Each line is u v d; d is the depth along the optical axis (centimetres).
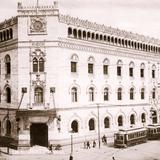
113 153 4519
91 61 5272
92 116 5259
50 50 4725
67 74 4884
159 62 6700
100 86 5406
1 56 5222
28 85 4744
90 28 5247
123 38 5838
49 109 4656
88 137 5159
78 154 4444
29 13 4744
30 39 4744
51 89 4691
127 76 5903
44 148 4659
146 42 6347
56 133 4672
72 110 4934
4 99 5131
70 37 4925
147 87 6359
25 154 4416
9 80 5012
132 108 5984
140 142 5325
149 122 6375
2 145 5134
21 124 4703
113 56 5650
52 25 4725
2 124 5162
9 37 5003
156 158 4216
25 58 4759
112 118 5594
